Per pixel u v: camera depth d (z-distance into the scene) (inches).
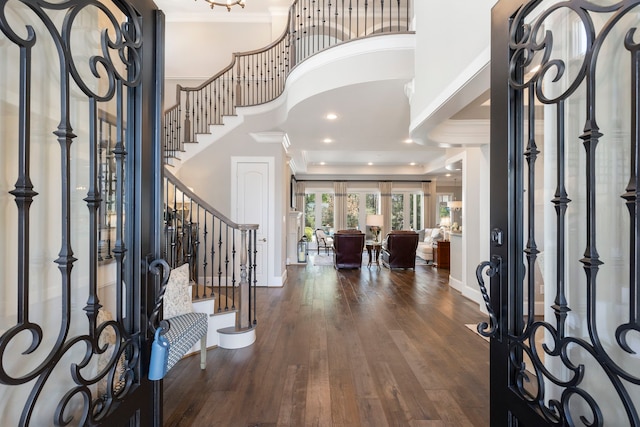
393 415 74.3
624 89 31.0
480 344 115.6
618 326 31.3
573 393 35.4
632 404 29.8
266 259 212.7
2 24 26.1
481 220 164.1
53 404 33.5
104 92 41.4
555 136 40.7
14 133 29.5
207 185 210.5
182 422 71.5
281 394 82.8
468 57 75.4
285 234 242.5
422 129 122.6
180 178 210.2
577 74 36.9
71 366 32.8
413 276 253.0
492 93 48.8
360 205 434.9
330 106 155.9
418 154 330.3
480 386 86.8
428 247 324.2
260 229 211.6
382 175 422.6
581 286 36.5
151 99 45.0
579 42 37.1
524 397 41.1
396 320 143.3
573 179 37.7
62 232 31.5
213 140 211.2
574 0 34.4
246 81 253.4
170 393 83.3
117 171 40.0
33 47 31.0
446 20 88.9
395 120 177.5
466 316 149.4
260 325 136.2
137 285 41.3
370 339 120.4
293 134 211.5
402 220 434.3
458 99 87.3
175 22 258.4
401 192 433.1
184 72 258.1
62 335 31.3
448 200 446.6
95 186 35.4
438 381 89.4
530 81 41.0
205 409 76.4
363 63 129.4
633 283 28.5
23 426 28.2
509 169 44.1
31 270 31.4
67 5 31.4
